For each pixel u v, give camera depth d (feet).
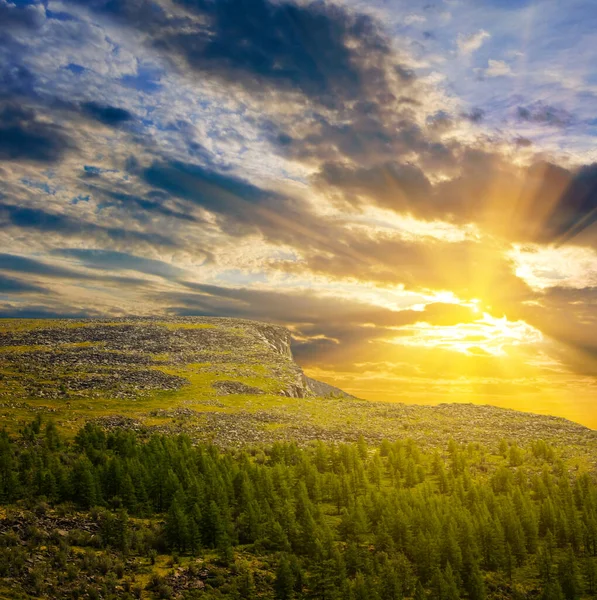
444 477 311.47
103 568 209.77
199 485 264.72
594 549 259.80
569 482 317.42
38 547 213.87
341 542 250.98
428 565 232.53
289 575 214.07
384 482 321.73
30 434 317.63
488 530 249.75
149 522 251.60
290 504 266.98
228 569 223.30
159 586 205.36
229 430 384.68
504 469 314.35
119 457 294.46
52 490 252.42
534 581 239.09
